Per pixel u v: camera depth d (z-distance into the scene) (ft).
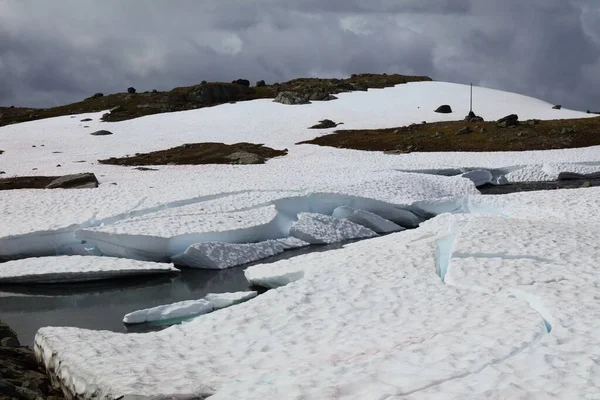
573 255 53.26
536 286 43.88
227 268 70.18
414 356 32.14
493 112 247.09
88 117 251.60
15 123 251.39
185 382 31.14
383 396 27.22
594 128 199.72
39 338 40.70
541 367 29.55
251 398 28.35
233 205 86.43
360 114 244.22
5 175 137.39
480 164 148.15
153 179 124.57
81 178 115.24
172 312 51.96
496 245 56.59
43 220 77.97
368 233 85.76
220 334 40.57
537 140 185.78
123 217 80.69
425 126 216.95
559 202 88.48
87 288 63.16
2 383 31.40
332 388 28.27
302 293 47.34
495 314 38.88
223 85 287.69
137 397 29.12
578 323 35.53
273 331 40.27
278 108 254.27
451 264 51.75
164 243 71.36
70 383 33.81
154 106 270.67
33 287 63.62
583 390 26.89
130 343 39.09
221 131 215.92
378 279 49.62
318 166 147.33
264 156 171.42
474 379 28.68
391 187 107.04
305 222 83.71
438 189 111.86
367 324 40.04
